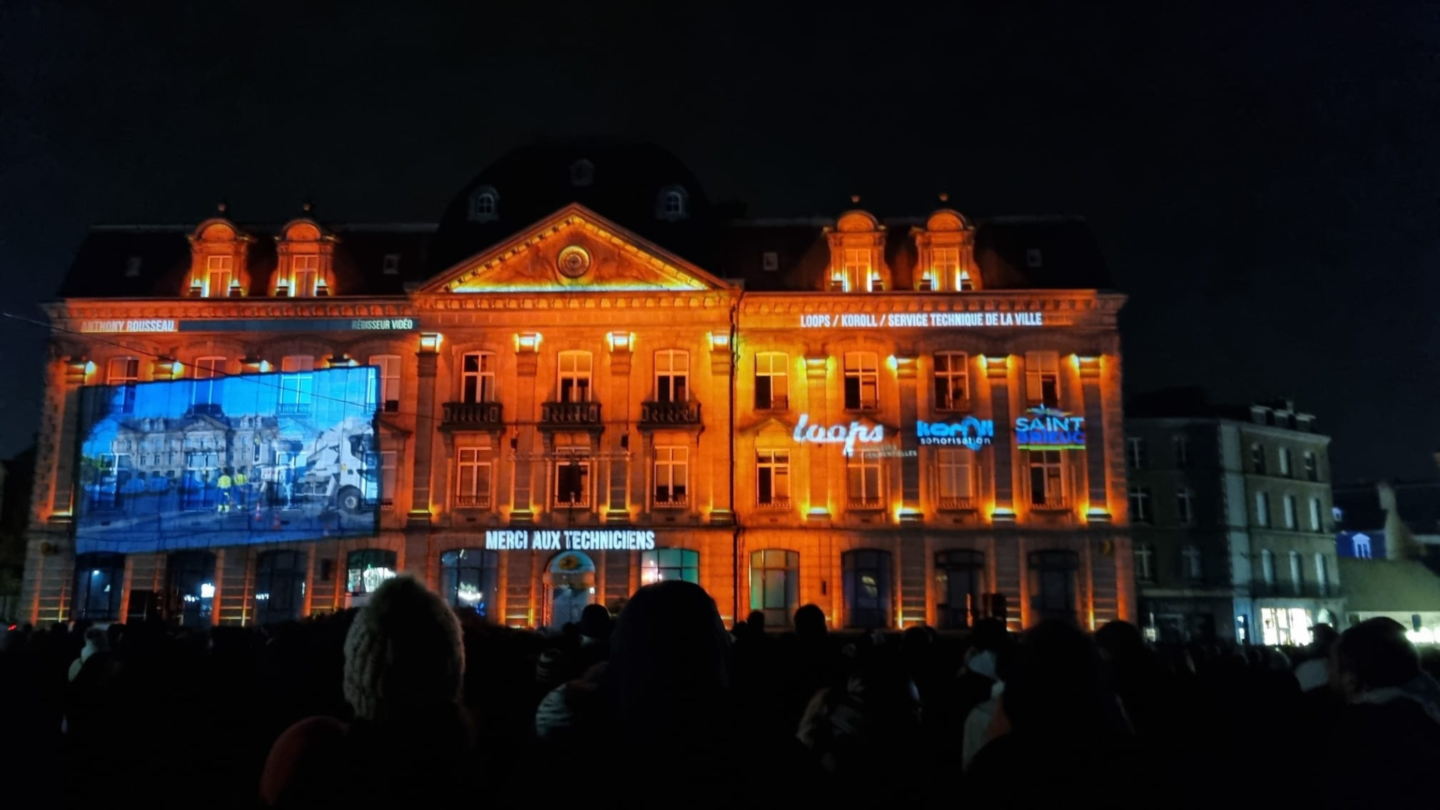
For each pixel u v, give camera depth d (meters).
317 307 45.44
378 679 4.32
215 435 43.69
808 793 4.08
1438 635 65.75
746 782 3.96
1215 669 11.02
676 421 43.22
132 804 7.07
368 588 43.31
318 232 46.62
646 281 44.34
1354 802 5.89
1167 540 57.69
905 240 46.59
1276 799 6.88
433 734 4.29
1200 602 57.00
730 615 42.06
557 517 43.34
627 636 4.17
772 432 44.06
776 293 44.44
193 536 43.25
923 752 7.05
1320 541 63.56
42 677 7.57
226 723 7.51
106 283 46.91
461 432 43.75
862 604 43.06
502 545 43.16
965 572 43.19
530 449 43.84
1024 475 43.88
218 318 45.56
